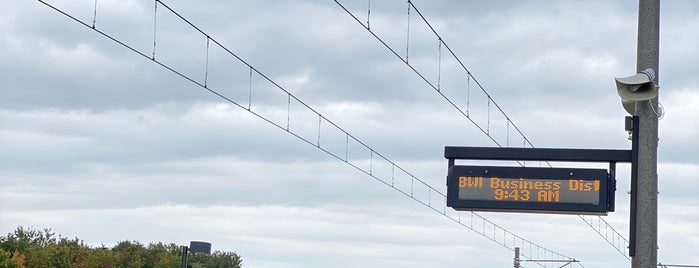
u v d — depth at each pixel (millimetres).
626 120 17328
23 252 67562
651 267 16969
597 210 19016
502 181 19625
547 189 19375
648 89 16625
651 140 17125
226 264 74688
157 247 73438
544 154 19141
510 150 19344
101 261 69312
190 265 72750
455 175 19828
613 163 18953
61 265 67500
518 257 63594
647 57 17078
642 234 17031
